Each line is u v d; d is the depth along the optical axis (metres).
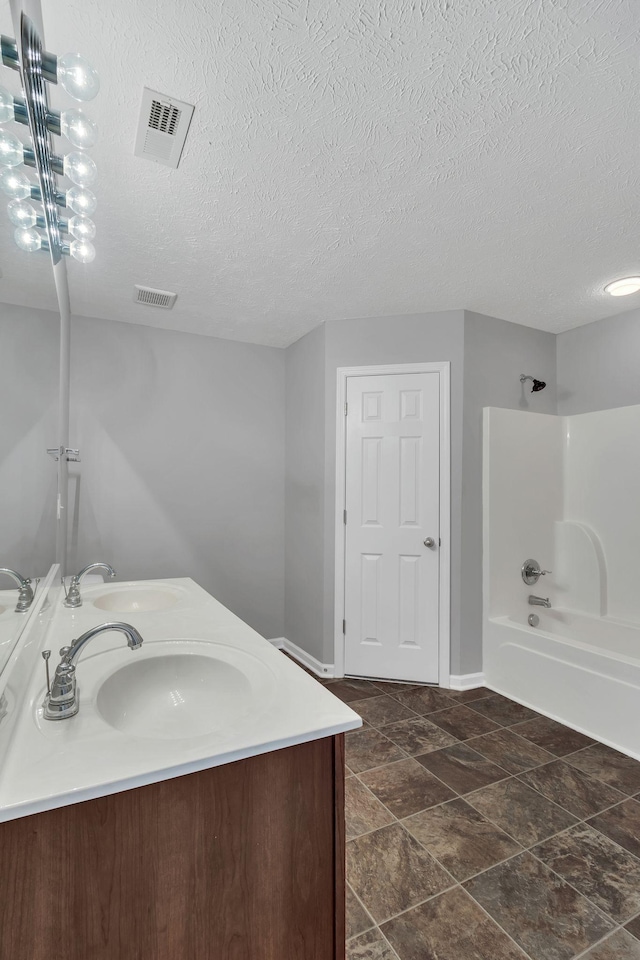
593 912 1.33
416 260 2.31
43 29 1.14
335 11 1.10
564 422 3.32
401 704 2.67
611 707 2.26
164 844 0.71
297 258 2.28
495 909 1.33
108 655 1.12
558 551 3.25
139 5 1.08
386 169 1.65
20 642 1.01
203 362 3.36
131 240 2.11
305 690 0.94
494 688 2.88
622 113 1.41
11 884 0.63
